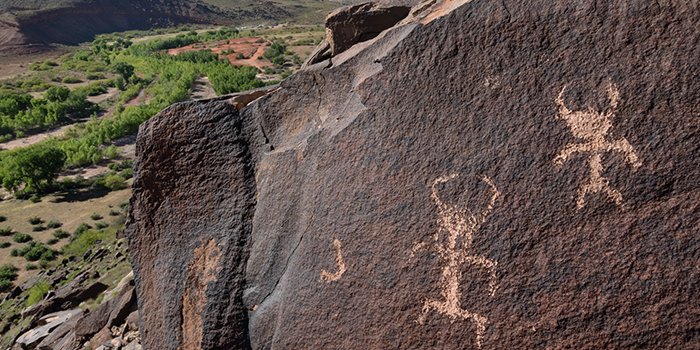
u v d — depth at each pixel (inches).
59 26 4515.3
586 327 121.5
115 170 1592.0
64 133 1995.6
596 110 126.9
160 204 210.2
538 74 134.9
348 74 182.9
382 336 145.7
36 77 3051.2
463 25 146.6
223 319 185.5
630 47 124.9
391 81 156.9
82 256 931.3
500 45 140.7
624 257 119.6
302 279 165.2
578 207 125.8
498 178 135.6
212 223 198.4
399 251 146.2
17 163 1396.4
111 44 4311.0
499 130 137.8
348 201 158.1
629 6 125.6
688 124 117.5
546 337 125.3
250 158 200.7
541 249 128.2
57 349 398.9
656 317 115.6
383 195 151.6
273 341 169.8
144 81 2755.9
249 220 192.7
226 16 5826.8
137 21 5393.7
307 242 166.9
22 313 613.0
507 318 129.7
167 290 200.7
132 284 395.9
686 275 113.7
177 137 206.5
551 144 130.9
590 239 123.4
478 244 135.4
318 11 6279.5
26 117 2110.0
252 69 2373.3
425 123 148.9
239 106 221.8
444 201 141.6
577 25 131.3
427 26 152.6
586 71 129.2
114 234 1099.9
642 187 120.0
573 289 123.4
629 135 122.7
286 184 182.7
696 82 117.6
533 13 136.6
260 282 182.5
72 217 1268.5
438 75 149.1
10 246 1136.2
